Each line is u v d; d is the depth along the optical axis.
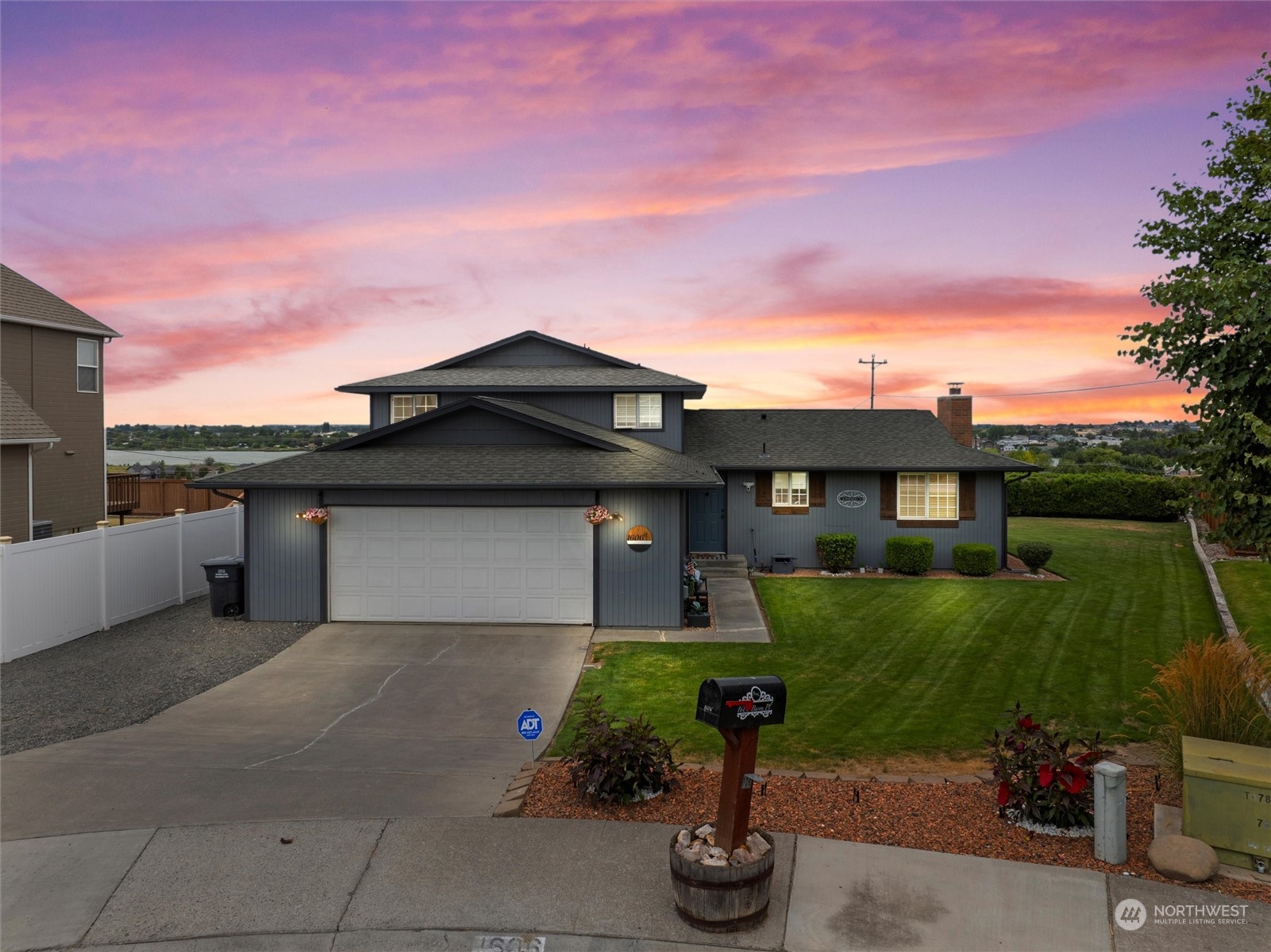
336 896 6.18
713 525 23.11
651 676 12.50
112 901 6.16
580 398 23.17
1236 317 7.10
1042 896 6.09
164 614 16.66
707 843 6.14
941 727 10.10
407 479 15.45
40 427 20.11
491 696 11.55
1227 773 6.39
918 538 22.20
